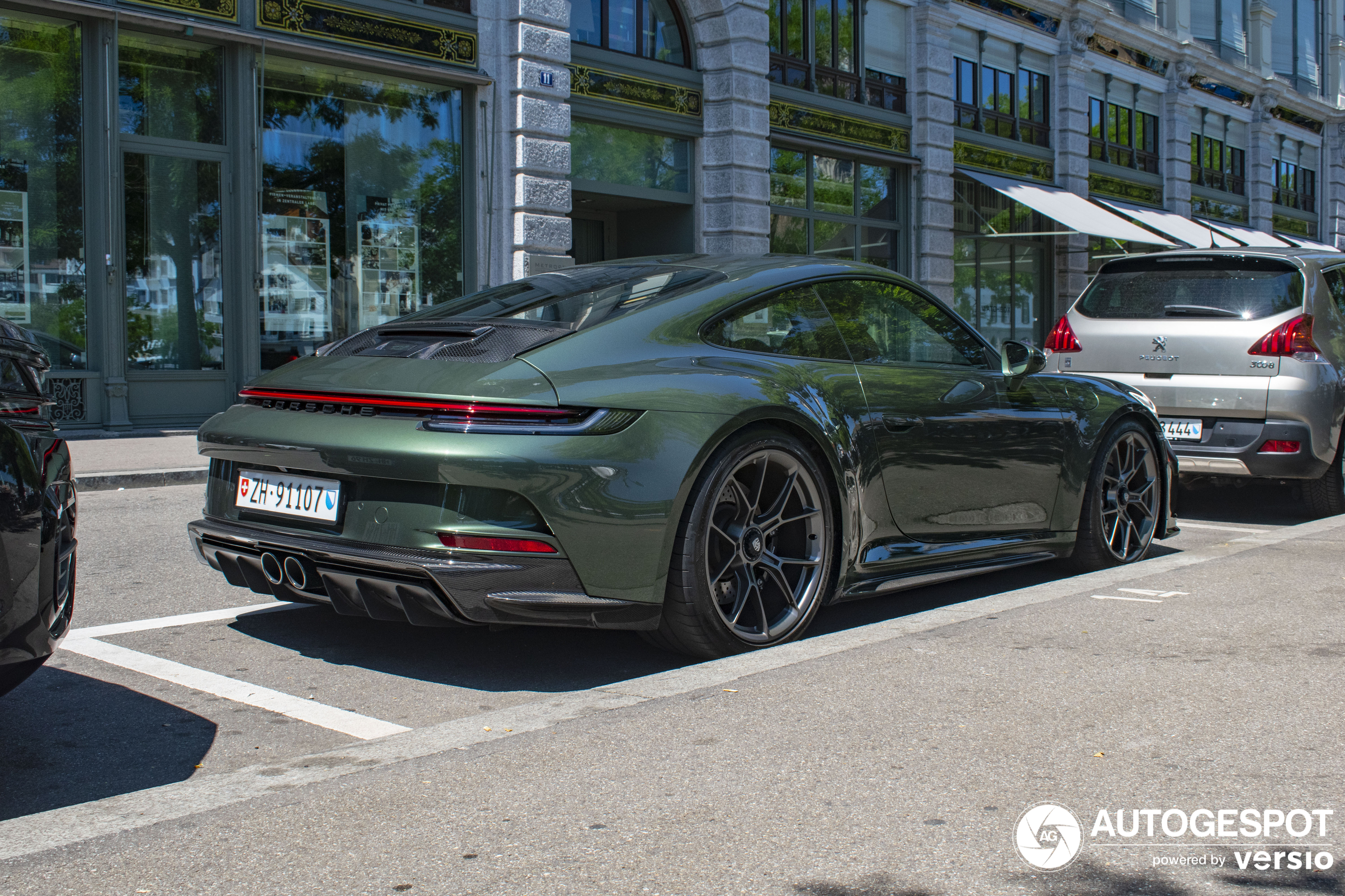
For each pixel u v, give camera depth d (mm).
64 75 11117
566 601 3186
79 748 2910
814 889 2043
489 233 13938
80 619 4301
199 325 12062
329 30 12500
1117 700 3057
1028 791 2471
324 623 4215
